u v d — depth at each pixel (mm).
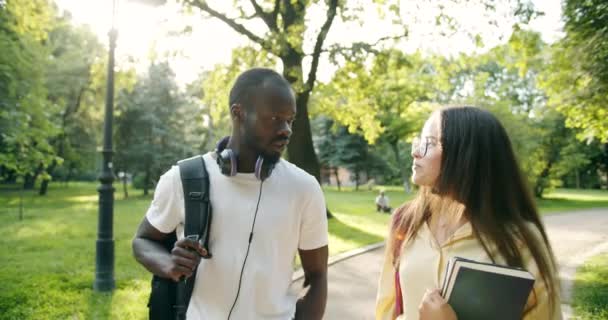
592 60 8102
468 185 1778
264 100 1774
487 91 39844
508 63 13203
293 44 13094
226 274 1803
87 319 5328
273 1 15625
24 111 13969
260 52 15781
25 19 12344
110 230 6750
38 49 15250
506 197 1770
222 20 14875
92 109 32938
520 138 27938
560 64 8727
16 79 13883
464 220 1863
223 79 17578
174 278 1669
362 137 49875
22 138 13570
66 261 9031
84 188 49719
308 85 14219
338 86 17234
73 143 35938
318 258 2039
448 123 1848
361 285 7297
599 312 5688
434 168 1876
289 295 1964
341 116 19688
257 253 1824
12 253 9953
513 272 1460
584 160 32656
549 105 9773
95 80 15023
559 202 30625
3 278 7398
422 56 17188
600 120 9375
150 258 1810
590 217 19781
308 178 1985
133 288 6883
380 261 9289
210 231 1832
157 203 1927
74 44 30891
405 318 1886
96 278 6656
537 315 1652
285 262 1904
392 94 28828
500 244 1696
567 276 7957
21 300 6121
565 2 8180
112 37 6785
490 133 1802
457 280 1502
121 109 33250
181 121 36844
